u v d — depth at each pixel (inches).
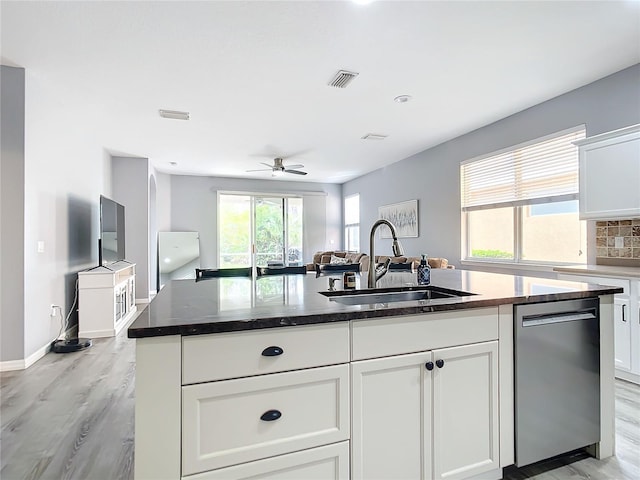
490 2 86.3
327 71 120.6
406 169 251.8
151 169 262.5
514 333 61.9
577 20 93.8
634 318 104.5
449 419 57.2
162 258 293.6
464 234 201.0
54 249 144.9
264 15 90.5
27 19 91.1
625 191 112.0
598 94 129.6
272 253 343.0
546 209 155.6
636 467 67.6
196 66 116.3
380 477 52.7
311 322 48.0
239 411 45.3
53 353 137.9
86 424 83.7
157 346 42.2
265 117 164.4
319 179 342.6
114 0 84.4
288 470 47.6
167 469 42.4
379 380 52.7
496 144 175.3
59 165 148.7
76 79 125.3
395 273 111.3
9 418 86.7
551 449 64.8
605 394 70.1
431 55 110.9
